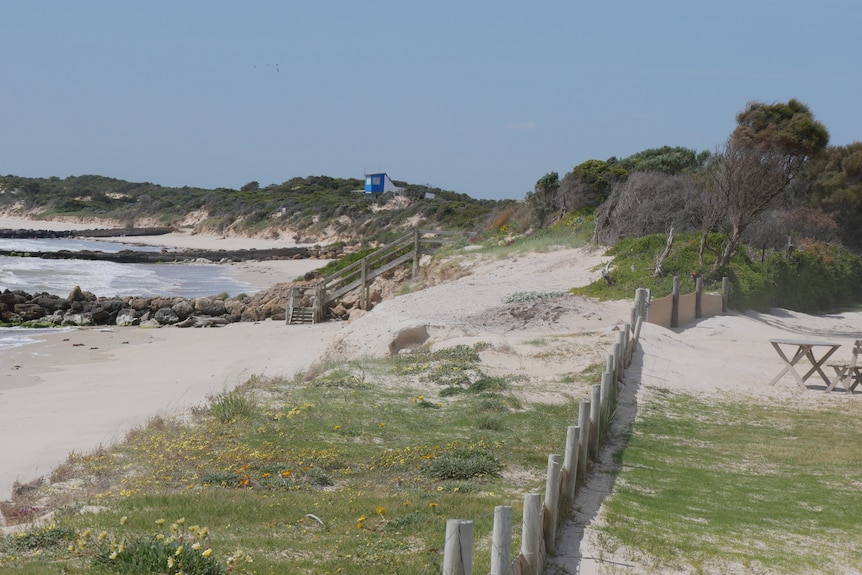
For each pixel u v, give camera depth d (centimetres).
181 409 1847
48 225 14662
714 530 886
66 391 2275
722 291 2869
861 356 2211
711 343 2330
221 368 2683
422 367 1873
